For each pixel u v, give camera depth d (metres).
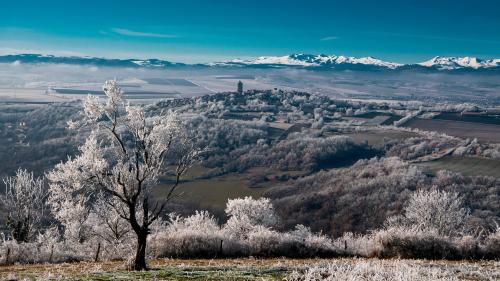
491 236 31.98
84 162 21.80
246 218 50.72
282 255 32.12
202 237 32.19
